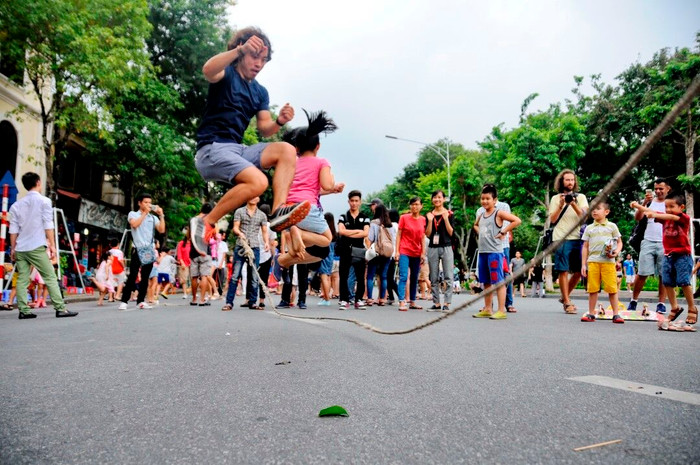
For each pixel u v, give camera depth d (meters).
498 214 7.23
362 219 9.76
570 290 8.31
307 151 4.97
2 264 9.62
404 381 2.62
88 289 17.81
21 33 13.75
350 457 1.54
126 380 2.67
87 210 23.25
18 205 7.16
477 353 3.59
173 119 23.58
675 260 5.67
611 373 2.87
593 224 6.85
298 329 5.31
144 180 22.17
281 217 3.78
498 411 2.04
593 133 27.67
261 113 4.22
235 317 7.16
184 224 23.27
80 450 1.61
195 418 1.96
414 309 9.36
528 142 25.56
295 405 2.15
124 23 15.83
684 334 5.09
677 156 27.16
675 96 21.55
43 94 18.47
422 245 8.96
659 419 1.90
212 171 3.94
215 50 23.88
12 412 2.06
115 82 14.95
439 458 1.52
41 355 3.54
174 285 21.61
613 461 1.48
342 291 9.65
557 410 2.04
